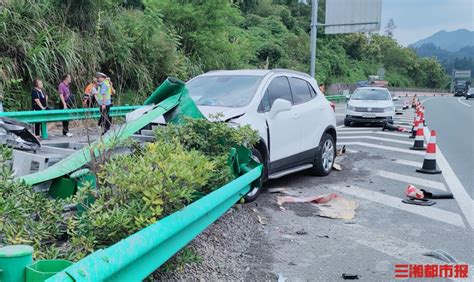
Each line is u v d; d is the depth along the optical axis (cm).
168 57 1777
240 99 686
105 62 1545
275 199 676
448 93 9794
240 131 515
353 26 2041
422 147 1186
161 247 288
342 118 2192
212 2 2088
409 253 482
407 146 1257
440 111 2950
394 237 529
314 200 662
